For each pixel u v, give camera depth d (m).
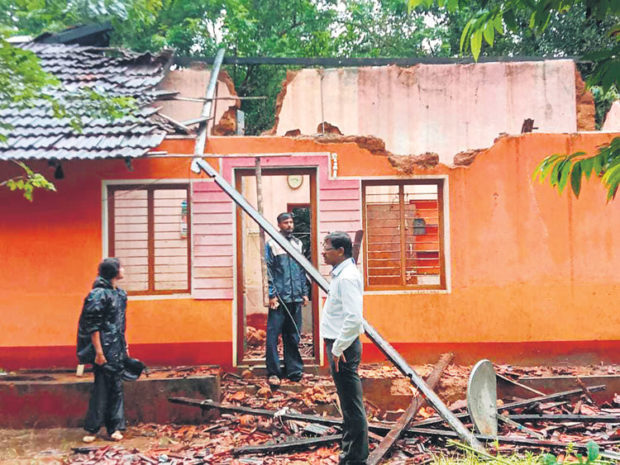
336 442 5.47
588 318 7.31
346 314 4.42
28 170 6.26
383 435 5.61
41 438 6.05
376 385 6.55
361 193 7.38
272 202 10.23
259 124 13.68
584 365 7.27
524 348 7.30
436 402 5.23
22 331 7.15
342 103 9.38
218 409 6.29
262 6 14.06
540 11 2.90
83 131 6.97
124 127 7.03
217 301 7.20
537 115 9.23
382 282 8.96
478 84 9.28
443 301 7.31
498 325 7.30
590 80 2.79
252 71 13.38
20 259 7.20
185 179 7.26
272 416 6.04
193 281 7.21
